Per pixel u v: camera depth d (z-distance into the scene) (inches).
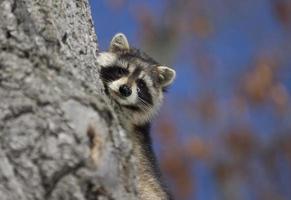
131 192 314.7
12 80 305.0
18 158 292.7
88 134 302.0
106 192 298.8
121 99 582.9
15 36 317.4
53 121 299.7
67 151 296.0
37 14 332.2
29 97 302.8
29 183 291.1
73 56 355.6
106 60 622.8
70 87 313.3
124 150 314.8
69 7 365.1
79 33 372.5
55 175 293.1
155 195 528.7
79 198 293.6
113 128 311.7
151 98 629.3
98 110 308.8
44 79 309.9
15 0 322.7
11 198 287.7
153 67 652.1
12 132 295.3
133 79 611.8
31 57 316.5
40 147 295.0
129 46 665.6
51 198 292.0
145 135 579.5
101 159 299.9
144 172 532.1
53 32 333.7
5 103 299.9
